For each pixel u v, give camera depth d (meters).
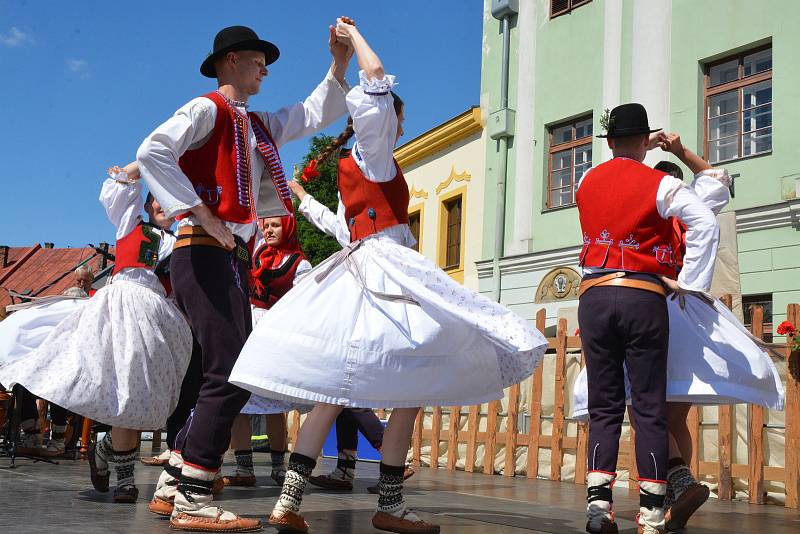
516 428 7.00
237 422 4.92
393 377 2.88
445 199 16.33
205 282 2.99
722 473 5.43
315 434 2.95
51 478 4.85
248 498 4.16
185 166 3.03
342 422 4.97
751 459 5.25
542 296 13.48
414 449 8.03
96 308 3.72
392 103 3.08
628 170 3.30
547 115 13.91
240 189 3.07
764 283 10.54
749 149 11.16
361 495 4.63
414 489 5.21
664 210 3.19
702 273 3.10
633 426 3.44
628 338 3.20
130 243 3.85
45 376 3.55
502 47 14.90
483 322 2.89
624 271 3.21
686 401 3.62
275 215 3.29
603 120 3.50
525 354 3.13
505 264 14.27
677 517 3.52
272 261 5.05
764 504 5.18
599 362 3.29
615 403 3.30
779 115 10.65
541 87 14.10
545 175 13.91
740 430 5.48
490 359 3.08
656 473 3.11
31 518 3.05
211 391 2.96
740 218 10.85
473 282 15.23
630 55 12.61
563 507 4.38
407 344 2.89
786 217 10.35
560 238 13.42
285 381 2.82
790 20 10.64
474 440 7.36
